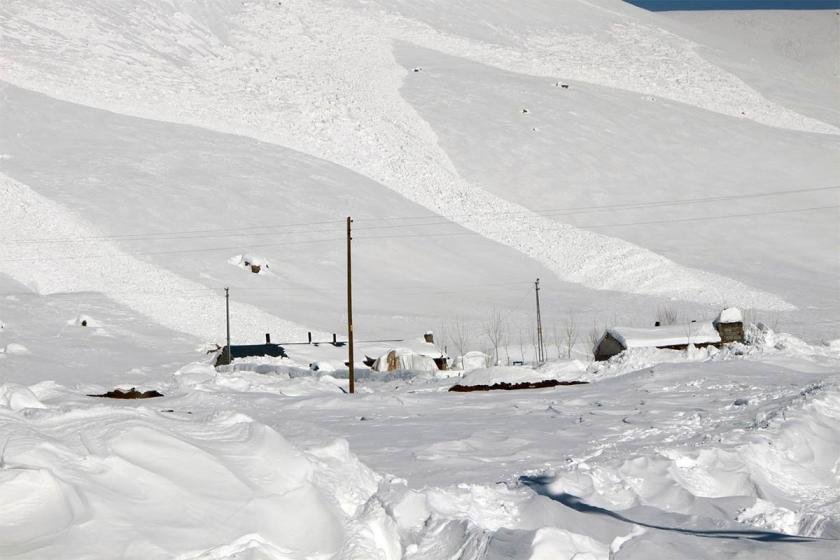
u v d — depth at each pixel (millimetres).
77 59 136750
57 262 89938
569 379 39156
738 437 19641
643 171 130000
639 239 113188
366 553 9688
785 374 34031
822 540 10523
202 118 128375
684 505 14258
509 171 127750
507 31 184375
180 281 90062
